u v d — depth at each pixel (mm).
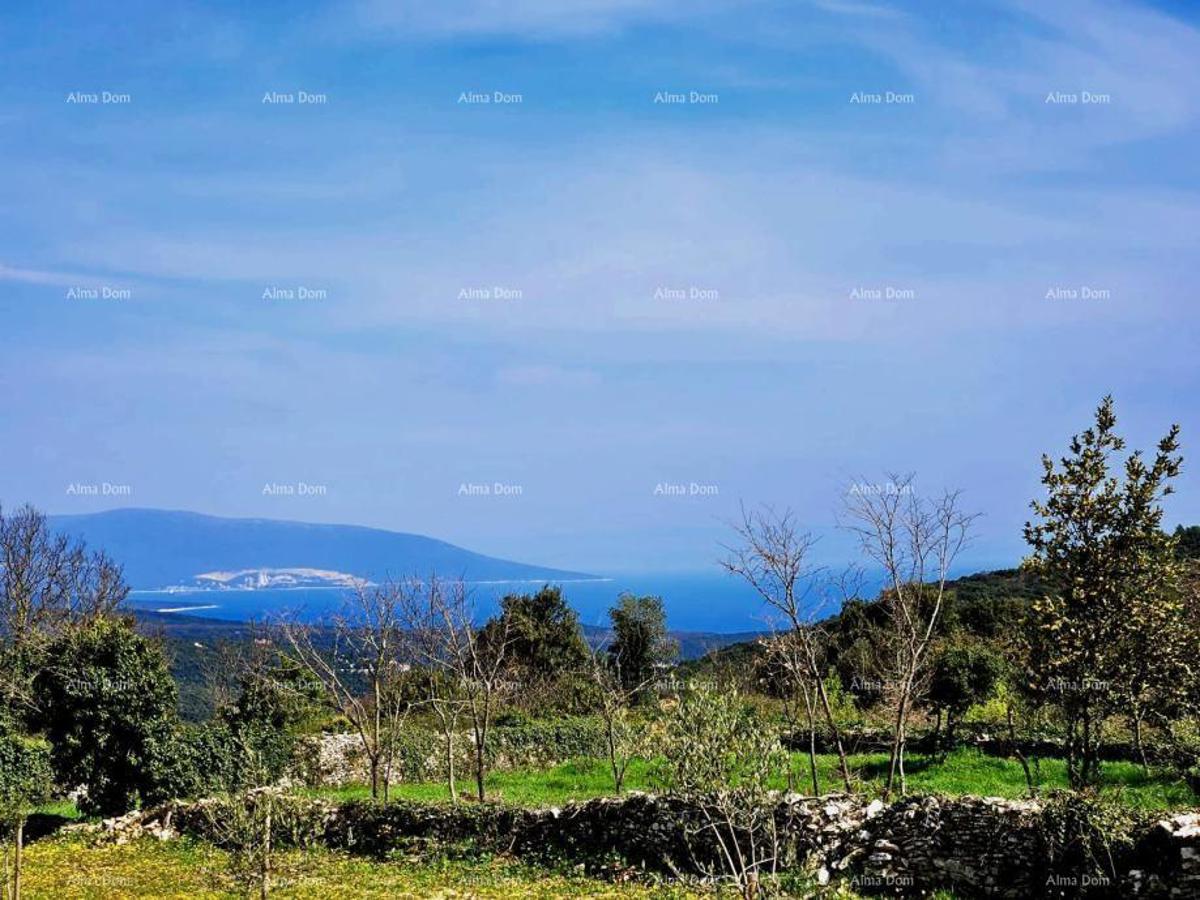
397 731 31234
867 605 33375
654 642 47812
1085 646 17266
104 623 32000
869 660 31109
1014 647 18828
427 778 34719
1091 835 15172
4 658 40094
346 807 23953
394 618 27938
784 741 30312
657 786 20000
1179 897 14102
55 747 30328
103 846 25469
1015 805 16469
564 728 38375
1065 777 23516
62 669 30188
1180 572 18109
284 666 35375
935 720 32219
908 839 17125
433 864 21422
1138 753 24375
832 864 17281
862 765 27469
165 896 19859
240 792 20469
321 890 19547
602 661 38062
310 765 33531
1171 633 17312
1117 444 17750
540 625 53812
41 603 48156
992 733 28531
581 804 21219
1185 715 22625
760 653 31141
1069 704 17781
